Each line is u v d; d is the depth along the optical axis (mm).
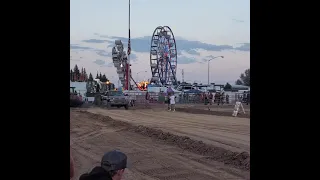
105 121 20953
